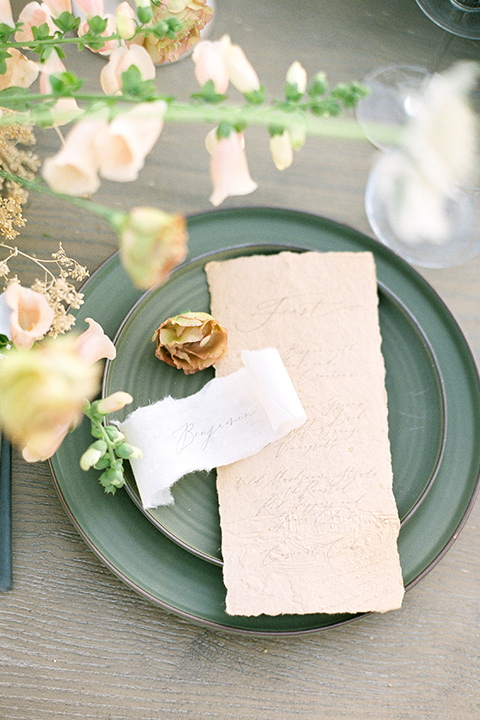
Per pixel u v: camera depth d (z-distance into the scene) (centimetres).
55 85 42
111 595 58
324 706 58
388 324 61
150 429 57
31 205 62
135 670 57
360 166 65
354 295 61
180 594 56
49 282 61
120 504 57
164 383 59
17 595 57
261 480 58
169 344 57
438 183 42
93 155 36
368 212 65
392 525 58
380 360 60
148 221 32
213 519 58
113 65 45
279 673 58
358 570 57
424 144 37
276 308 61
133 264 32
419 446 60
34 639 57
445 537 59
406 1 67
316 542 57
